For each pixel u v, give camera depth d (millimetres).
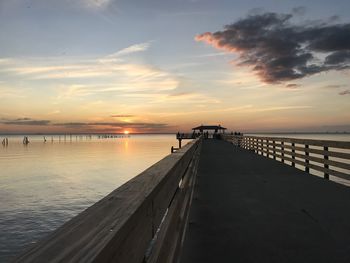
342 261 4008
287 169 13344
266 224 5547
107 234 1107
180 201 3578
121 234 1183
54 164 73750
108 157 97250
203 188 8961
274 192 8398
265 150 20859
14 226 24266
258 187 9125
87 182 45500
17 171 59562
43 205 31344
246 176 11312
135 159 88938
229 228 5305
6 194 36875
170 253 2580
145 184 1939
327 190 8672
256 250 4367
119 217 1287
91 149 153000
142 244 1565
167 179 2447
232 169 13336
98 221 1238
